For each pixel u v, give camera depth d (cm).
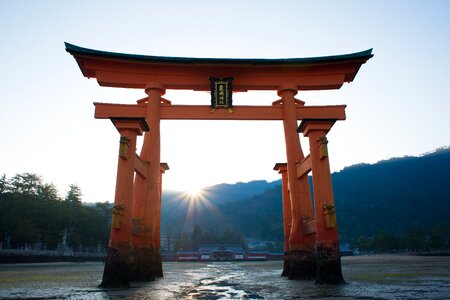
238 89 1972
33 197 6562
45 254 5791
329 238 1398
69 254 6431
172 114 1866
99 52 1778
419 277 1834
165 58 1817
